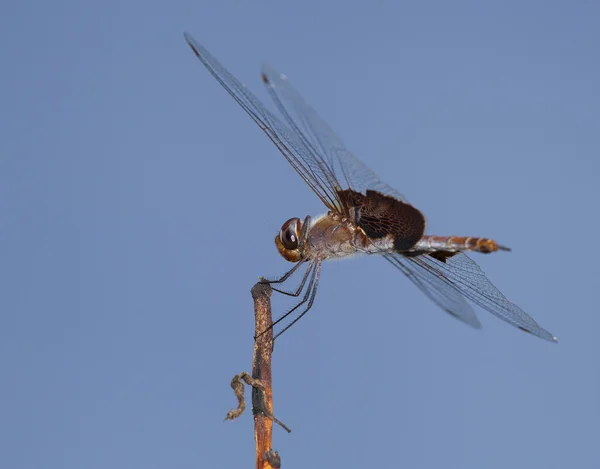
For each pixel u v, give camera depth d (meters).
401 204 1.03
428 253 1.04
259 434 1.00
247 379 1.00
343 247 1.04
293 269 1.04
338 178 1.03
